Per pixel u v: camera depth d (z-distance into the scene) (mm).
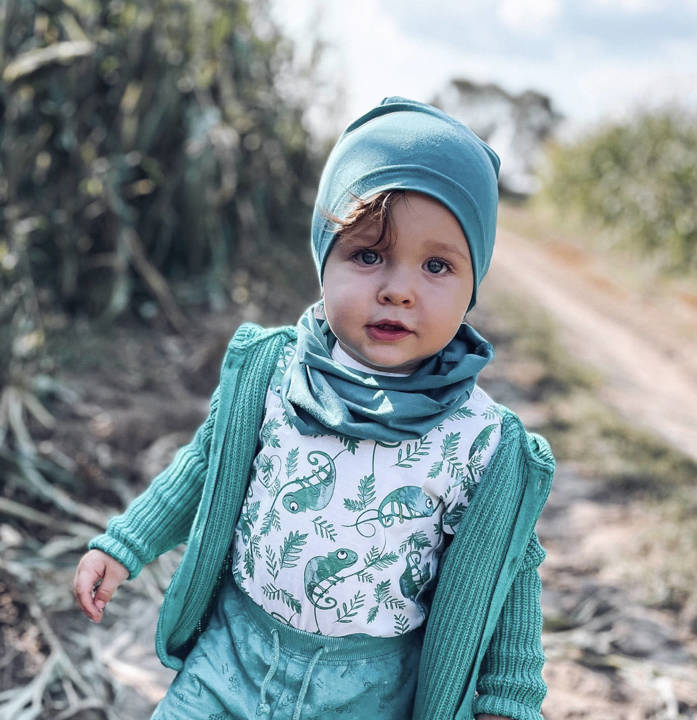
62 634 2541
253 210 6523
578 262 12758
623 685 2648
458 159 1315
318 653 1394
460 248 1323
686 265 11336
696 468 4391
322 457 1371
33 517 2963
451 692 1385
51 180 4891
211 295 5609
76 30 4781
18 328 3678
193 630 1537
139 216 5430
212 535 1454
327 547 1360
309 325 1438
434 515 1385
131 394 4164
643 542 3486
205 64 5672
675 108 13102
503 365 6070
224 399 1458
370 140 1331
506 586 1396
